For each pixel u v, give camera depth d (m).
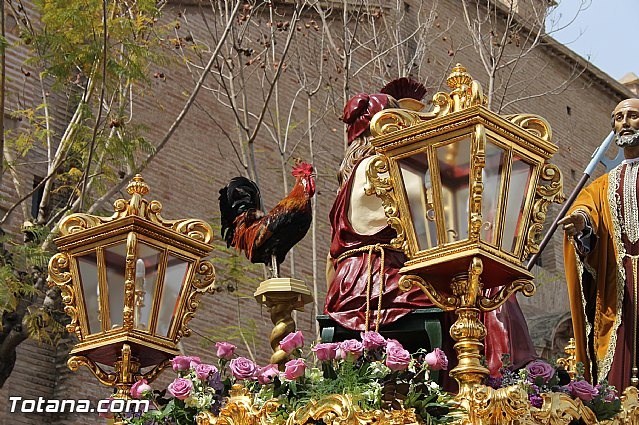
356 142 9.24
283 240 9.58
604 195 9.42
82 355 8.63
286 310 8.81
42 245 17.36
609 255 9.26
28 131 21.22
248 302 24.89
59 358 22.12
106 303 8.59
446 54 28.50
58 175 18.75
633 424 7.63
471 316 6.85
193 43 23.53
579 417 7.22
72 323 8.74
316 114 27.03
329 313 8.53
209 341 22.27
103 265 8.63
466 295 6.83
